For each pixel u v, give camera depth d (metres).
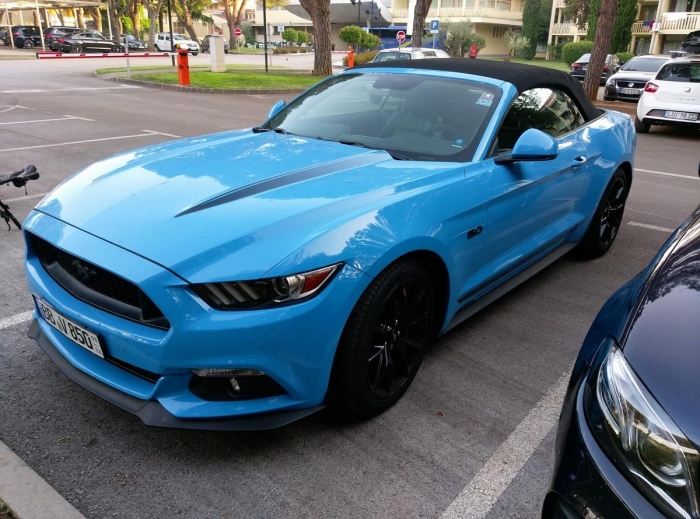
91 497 2.29
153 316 2.24
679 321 1.74
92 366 2.51
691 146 11.30
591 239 4.86
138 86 18.75
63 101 14.30
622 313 1.96
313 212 2.46
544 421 2.85
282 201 2.53
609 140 4.65
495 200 3.23
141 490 2.34
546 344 3.60
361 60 36.50
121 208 2.54
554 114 4.10
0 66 24.89
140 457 2.52
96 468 2.44
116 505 2.26
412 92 3.76
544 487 2.44
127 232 2.38
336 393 2.58
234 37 57.84
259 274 2.19
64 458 2.49
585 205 4.48
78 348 2.63
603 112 5.07
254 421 2.35
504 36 58.81
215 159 3.09
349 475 2.45
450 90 3.71
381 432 2.72
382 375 2.74
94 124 10.97
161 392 2.28
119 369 2.46
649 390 1.59
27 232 2.78
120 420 2.74
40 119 11.40
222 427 2.30
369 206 2.58
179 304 2.16
